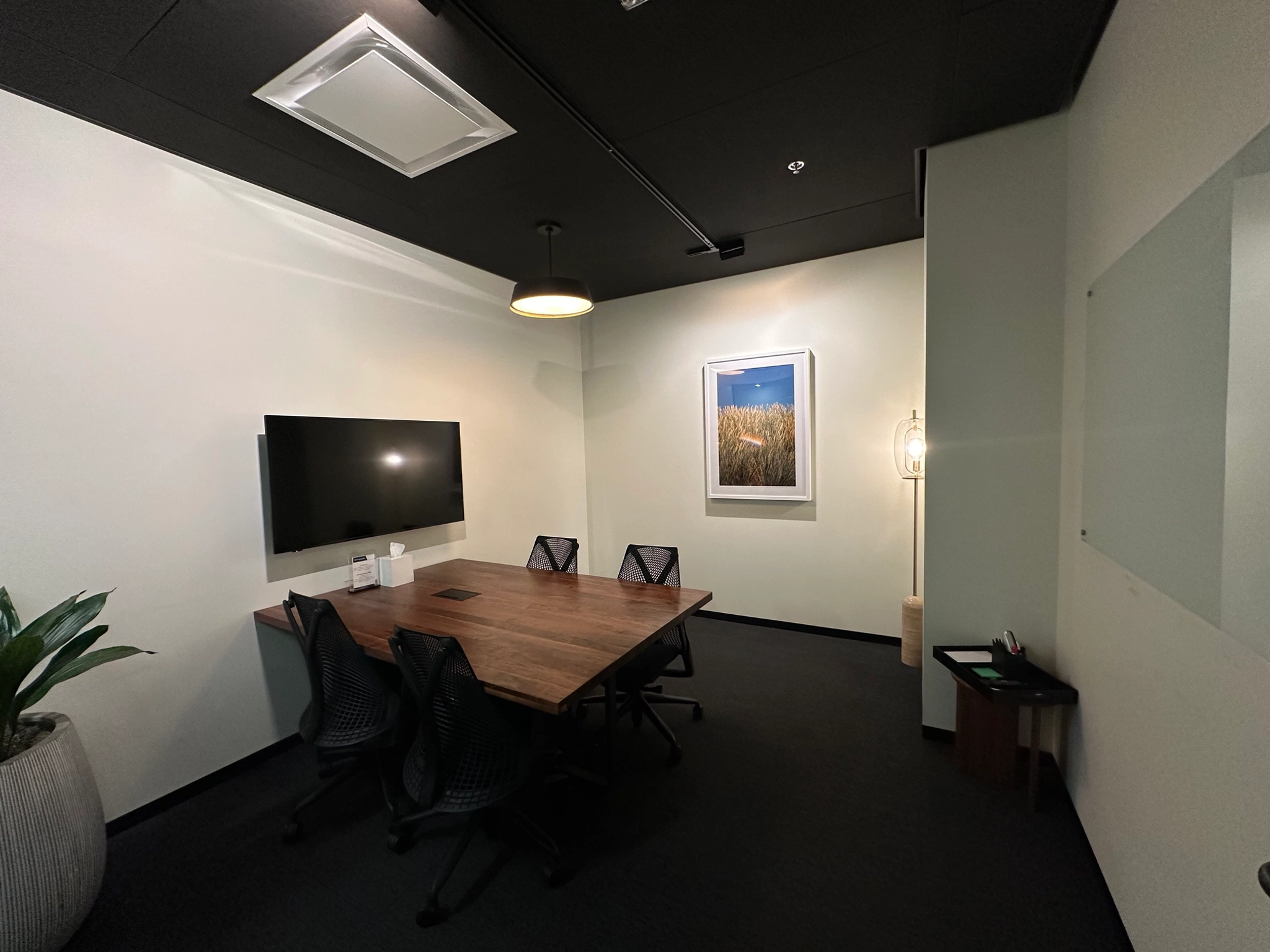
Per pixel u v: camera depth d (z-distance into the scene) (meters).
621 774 2.29
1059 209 2.16
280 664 2.60
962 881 1.68
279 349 2.65
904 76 1.89
